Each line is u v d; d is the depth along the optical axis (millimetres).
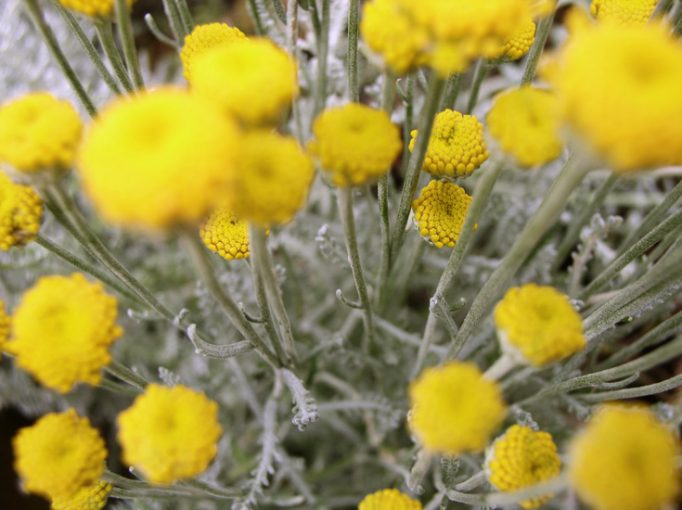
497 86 267
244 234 146
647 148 80
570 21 92
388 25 102
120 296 209
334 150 109
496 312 115
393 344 214
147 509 188
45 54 262
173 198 81
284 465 203
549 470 124
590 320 142
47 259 232
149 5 297
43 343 107
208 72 100
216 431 113
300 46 227
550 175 239
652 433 95
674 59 82
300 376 193
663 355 130
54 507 139
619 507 92
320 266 235
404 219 151
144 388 140
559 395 181
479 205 120
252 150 98
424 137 117
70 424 120
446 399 104
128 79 146
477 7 92
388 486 205
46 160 105
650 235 156
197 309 239
